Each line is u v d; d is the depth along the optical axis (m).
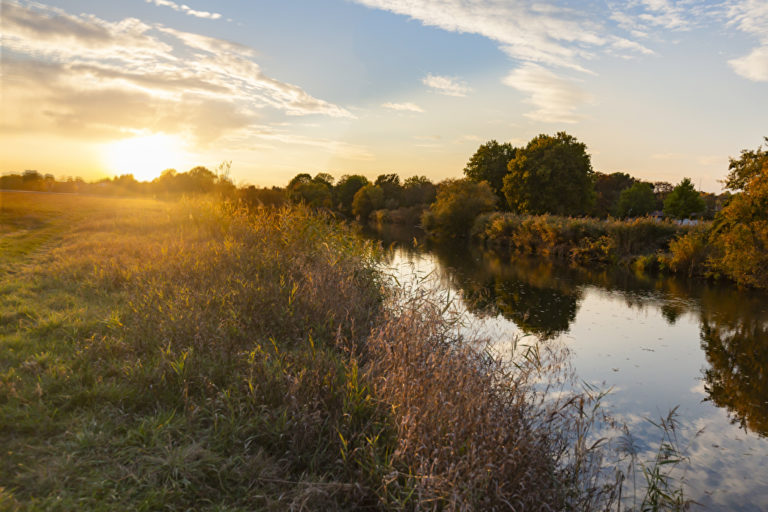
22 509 2.46
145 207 24.55
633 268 20.61
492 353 7.29
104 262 8.77
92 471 2.88
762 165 15.47
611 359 8.09
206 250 8.54
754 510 4.11
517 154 43.22
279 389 4.12
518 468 3.36
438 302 7.88
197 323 5.24
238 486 3.06
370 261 9.93
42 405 3.48
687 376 7.41
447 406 3.62
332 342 5.71
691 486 4.45
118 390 3.85
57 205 24.42
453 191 38.62
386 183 78.31
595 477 4.17
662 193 62.91
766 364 8.05
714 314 11.77
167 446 3.19
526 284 15.85
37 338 4.85
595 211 54.31
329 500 3.04
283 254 8.68
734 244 15.73
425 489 2.95
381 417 3.94
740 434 5.55
